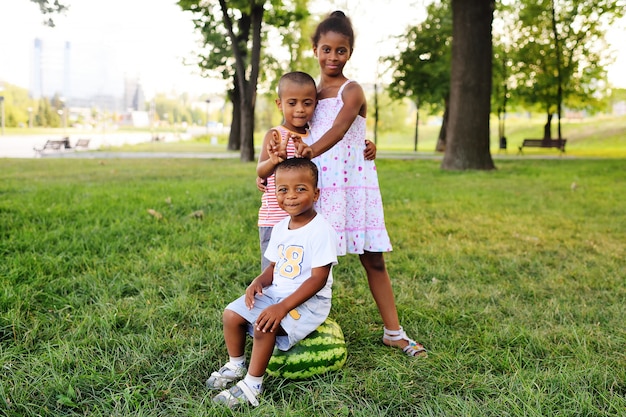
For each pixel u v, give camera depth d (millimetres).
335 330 2975
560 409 2514
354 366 3021
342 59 3131
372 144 3320
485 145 16156
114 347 3105
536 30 32406
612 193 10406
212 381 2762
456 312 3857
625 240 6336
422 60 30641
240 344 2805
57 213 6516
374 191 3303
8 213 6516
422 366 2977
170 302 3811
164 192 8844
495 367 3000
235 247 5406
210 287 4254
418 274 4785
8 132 61000
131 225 6043
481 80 15914
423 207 8297
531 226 7062
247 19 23766
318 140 2918
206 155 24359
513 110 39688
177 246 5410
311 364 2816
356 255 5309
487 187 11164
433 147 54906
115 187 9484
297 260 2809
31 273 4316
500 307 4012
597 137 47969
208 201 7875
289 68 29547
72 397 2570
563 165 18250
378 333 3471
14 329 3266
